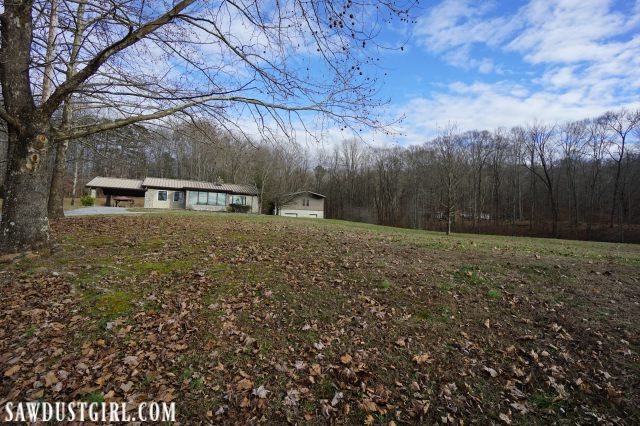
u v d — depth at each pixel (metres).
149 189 33.03
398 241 9.14
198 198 34.19
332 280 5.22
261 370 3.09
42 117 5.41
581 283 5.21
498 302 4.54
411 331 3.81
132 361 3.08
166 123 5.96
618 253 9.58
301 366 3.16
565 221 41.38
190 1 4.72
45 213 5.74
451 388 2.92
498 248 8.96
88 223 10.40
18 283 4.49
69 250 6.09
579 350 3.42
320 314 4.15
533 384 2.97
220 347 3.40
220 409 2.59
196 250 6.71
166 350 3.29
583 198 41.34
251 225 11.98
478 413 2.65
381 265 6.02
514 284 5.16
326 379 3.00
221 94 5.50
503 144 47.41
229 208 34.78
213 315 4.00
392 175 51.84
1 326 3.51
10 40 5.15
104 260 5.70
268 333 3.71
